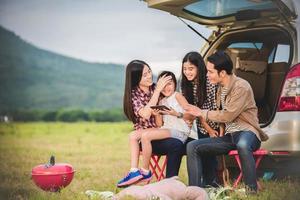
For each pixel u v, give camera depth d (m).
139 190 4.45
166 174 5.08
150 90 5.24
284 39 5.86
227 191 4.86
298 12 5.23
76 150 10.31
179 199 4.46
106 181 5.94
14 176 6.29
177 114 5.04
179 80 5.63
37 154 9.45
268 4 5.41
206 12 5.80
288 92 5.14
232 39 6.01
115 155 9.18
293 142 5.08
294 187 5.13
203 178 5.17
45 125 22.98
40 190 5.16
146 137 4.96
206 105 5.12
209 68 4.92
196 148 4.83
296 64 5.16
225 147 4.86
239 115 4.89
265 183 5.30
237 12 5.68
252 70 5.98
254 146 4.83
